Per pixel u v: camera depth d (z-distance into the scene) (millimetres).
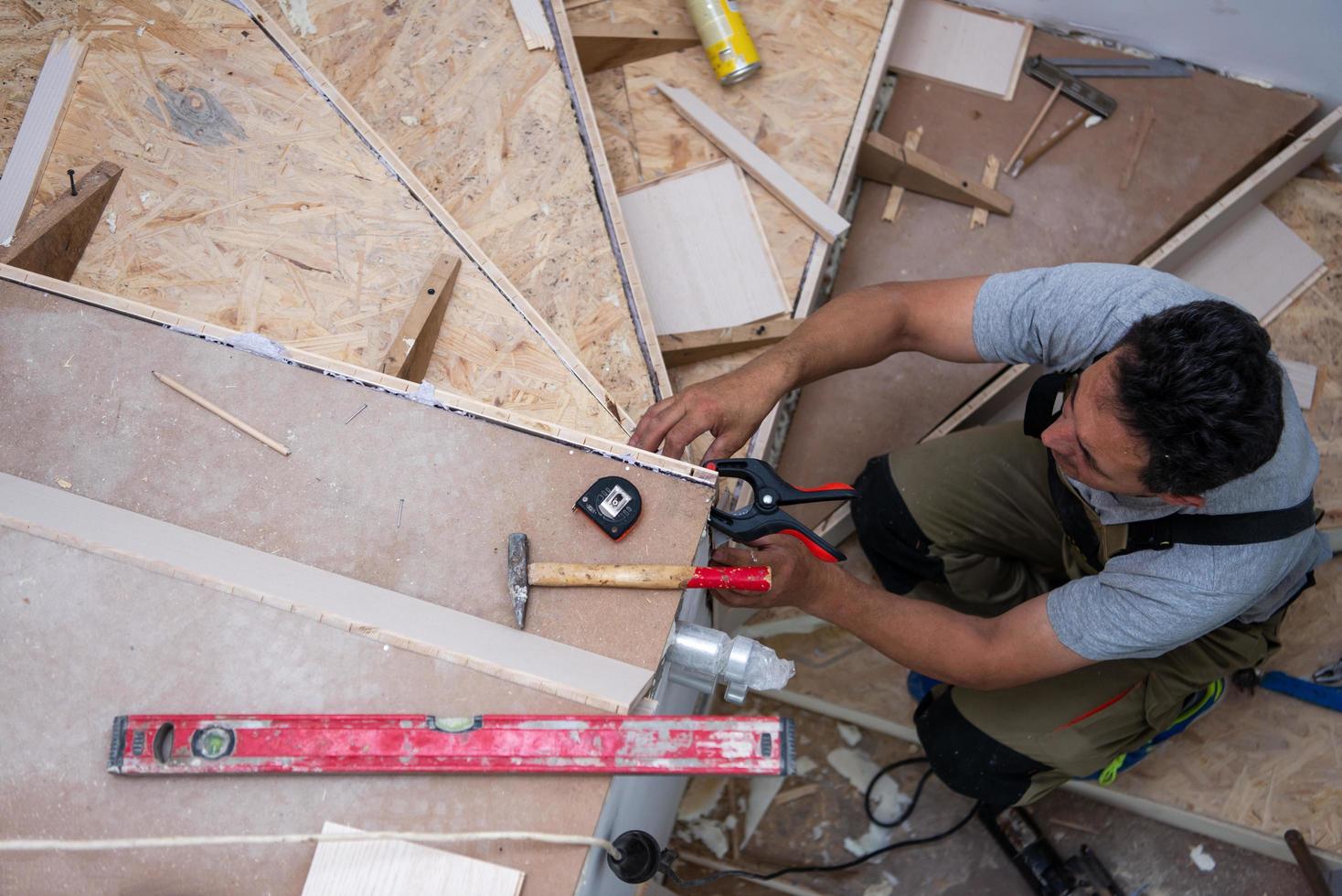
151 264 1801
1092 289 1671
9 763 1180
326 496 1408
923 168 2594
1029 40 2793
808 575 1530
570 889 1127
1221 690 2074
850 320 1777
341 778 1180
